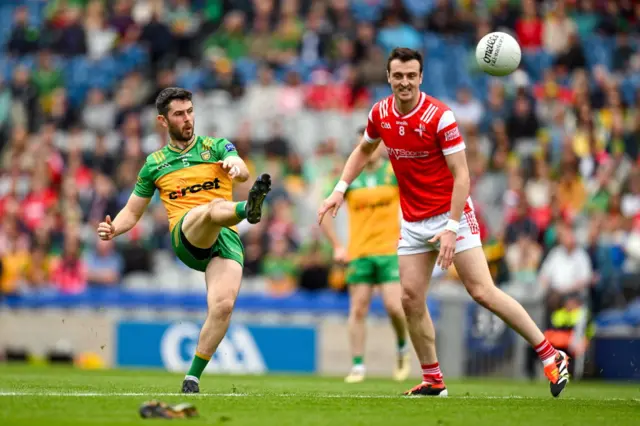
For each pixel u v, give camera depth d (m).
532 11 78.38
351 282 40.81
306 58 76.25
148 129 74.25
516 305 26.56
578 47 75.69
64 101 76.44
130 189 67.06
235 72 74.12
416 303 27.36
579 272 53.69
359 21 80.00
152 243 62.34
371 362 51.41
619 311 52.69
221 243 26.77
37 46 82.31
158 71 77.12
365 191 40.38
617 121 70.56
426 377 28.12
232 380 38.66
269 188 24.64
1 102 78.62
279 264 57.78
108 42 83.44
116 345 54.72
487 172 66.69
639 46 79.81
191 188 27.50
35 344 56.78
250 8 81.25
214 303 26.11
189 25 82.50
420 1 84.25
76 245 61.03
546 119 71.81
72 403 22.45
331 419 20.20
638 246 57.22
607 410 23.14
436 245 26.91
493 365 49.44
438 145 26.27
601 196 64.50
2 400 22.89
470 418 20.80
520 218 58.62
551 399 26.59
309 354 51.84
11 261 63.16
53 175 69.81
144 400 23.41
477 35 78.81
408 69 25.77
